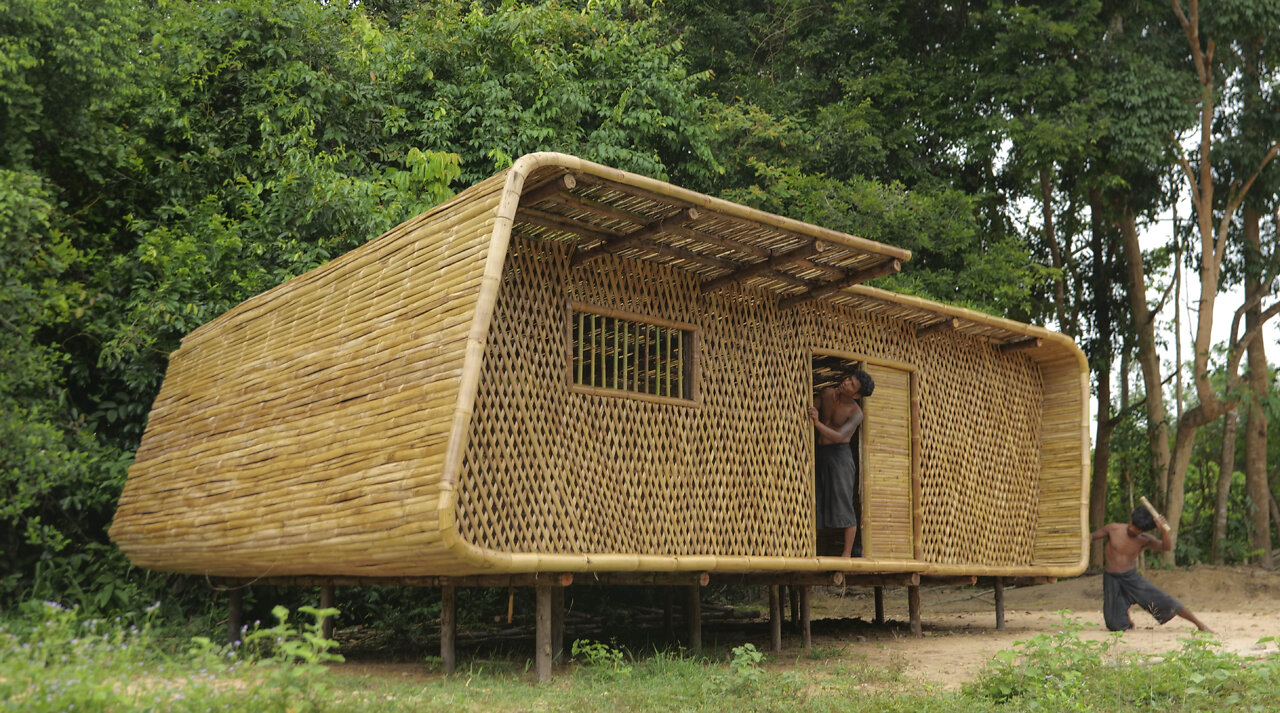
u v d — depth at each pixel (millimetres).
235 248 10836
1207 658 6625
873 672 7031
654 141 15523
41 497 9703
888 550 9336
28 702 4156
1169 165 18203
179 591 9938
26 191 9328
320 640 4582
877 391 9531
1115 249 20312
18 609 8797
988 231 19578
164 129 11977
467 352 6027
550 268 7301
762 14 19078
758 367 8523
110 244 11109
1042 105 17484
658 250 7492
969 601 16312
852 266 8109
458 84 14156
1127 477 20797
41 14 9297
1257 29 17156
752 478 8281
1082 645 6828
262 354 8305
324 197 11039
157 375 10453
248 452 7781
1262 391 20016
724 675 6633
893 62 18391
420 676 7148
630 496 7426
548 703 5852
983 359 10703
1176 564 20500
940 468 9969
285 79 12289
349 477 6547
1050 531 10820
